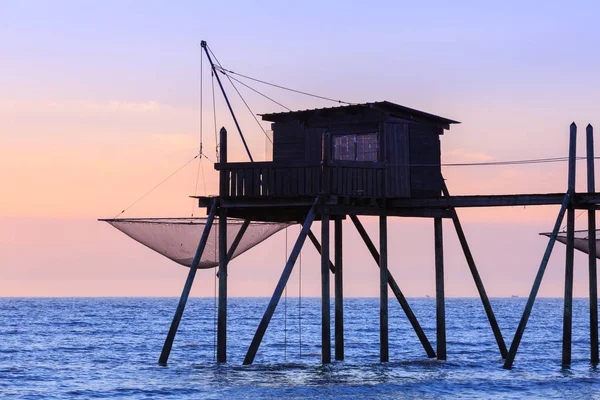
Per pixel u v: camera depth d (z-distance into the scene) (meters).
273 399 33.88
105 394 37.78
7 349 64.56
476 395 35.59
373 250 42.19
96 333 86.44
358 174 38.59
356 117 42.28
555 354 55.88
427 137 43.09
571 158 37.25
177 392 36.41
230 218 41.78
